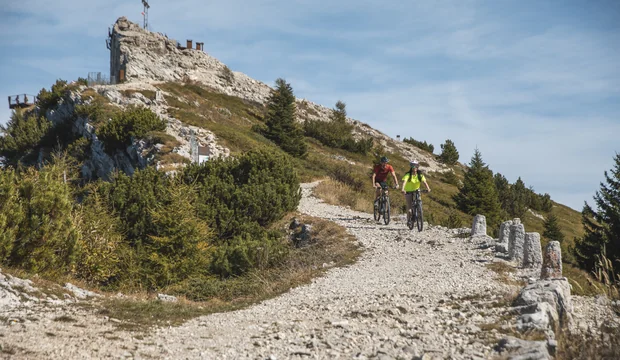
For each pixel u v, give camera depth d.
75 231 11.80
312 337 6.68
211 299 12.00
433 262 12.20
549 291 7.33
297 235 18.61
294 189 23.06
